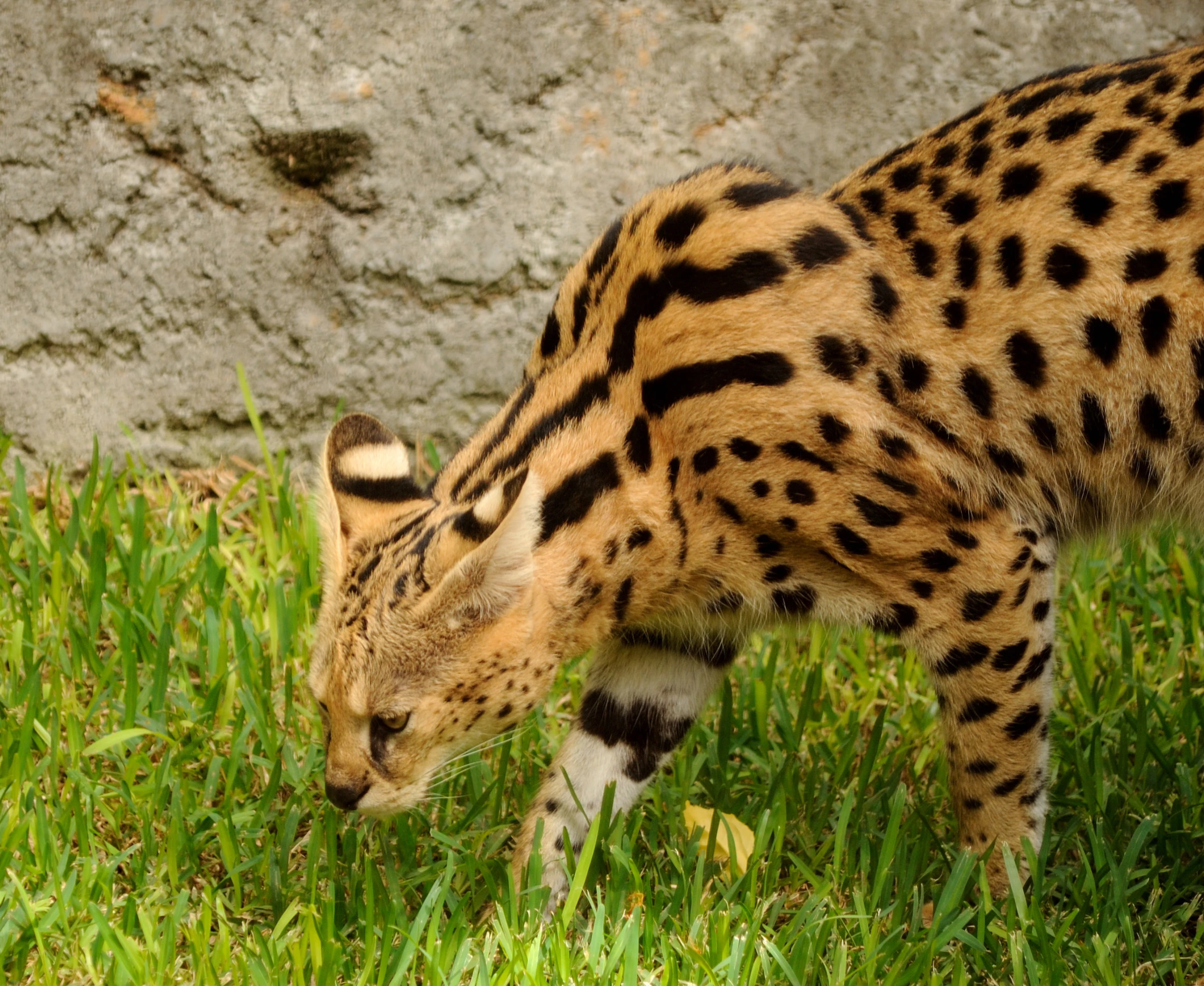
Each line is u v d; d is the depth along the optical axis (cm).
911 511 909
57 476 1386
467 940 821
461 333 1445
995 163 934
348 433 957
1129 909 916
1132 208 899
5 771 988
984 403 920
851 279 921
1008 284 914
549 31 1411
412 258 1431
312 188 1434
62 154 1415
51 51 1400
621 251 957
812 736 1154
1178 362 905
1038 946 859
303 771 1046
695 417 908
